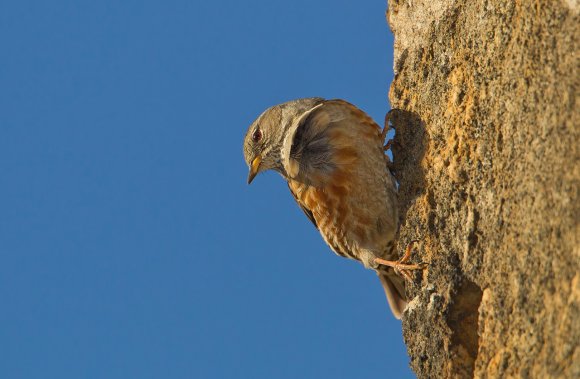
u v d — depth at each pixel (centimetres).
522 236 862
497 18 1001
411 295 1180
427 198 1136
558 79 820
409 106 1248
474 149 1035
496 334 906
